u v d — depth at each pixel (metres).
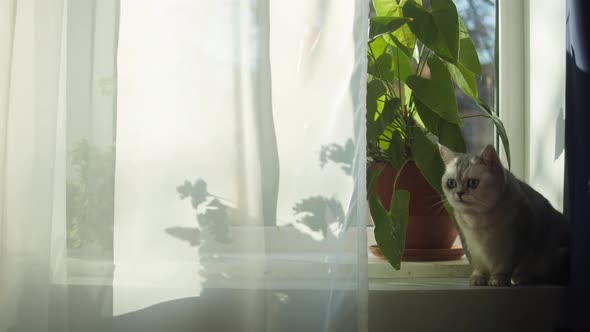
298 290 1.05
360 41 1.04
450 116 1.20
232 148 1.06
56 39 1.03
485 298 1.18
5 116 1.03
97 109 1.04
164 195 1.06
